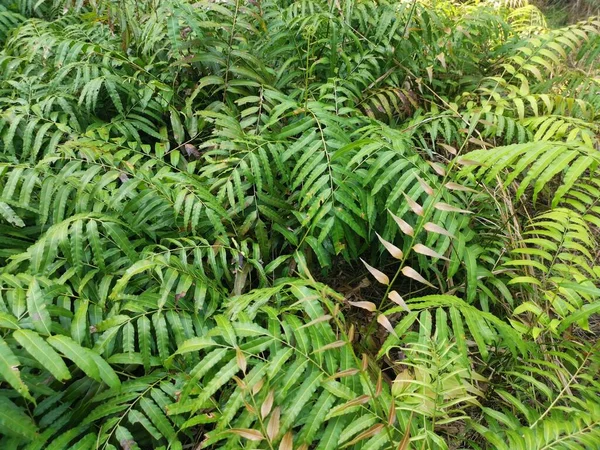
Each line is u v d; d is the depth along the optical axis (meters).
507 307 1.86
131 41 2.57
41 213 1.60
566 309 1.51
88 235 1.47
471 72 2.76
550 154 1.51
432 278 1.98
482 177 2.13
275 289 1.43
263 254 1.80
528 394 1.47
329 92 2.30
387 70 2.56
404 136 1.96
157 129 2.37
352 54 2.56
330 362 1.24
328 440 1.11
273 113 2.07
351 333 1.15
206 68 2.39
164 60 2.45
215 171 1.92
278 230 1.80
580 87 2.82
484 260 1.96
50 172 1.68
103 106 2.39
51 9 3.24
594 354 1.51
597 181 1.80
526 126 2.22
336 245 1.70
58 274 1.59
